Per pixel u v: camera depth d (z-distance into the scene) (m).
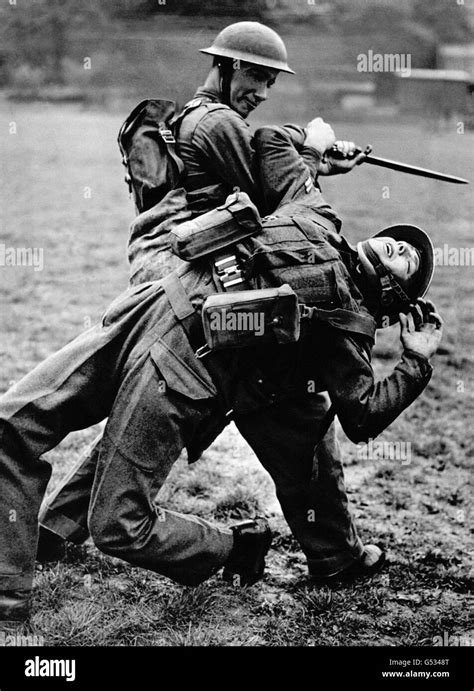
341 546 5.68
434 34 41.03
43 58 36.25
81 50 35.59
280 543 6.31
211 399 4.91
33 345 10.13
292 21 38.56
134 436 4.82
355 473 7.55
